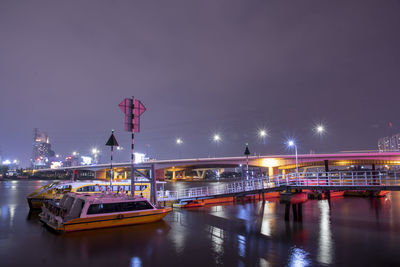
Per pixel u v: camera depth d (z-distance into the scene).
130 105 27.45
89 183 35.09
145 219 25.72
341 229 25.50
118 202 24.75
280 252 18.55
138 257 17.31
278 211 36.00
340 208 39.88
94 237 21.34
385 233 24.02
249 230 24.77
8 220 28.45
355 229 25.56
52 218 24.72
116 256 17.45
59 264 16.12
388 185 23.06
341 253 18.50
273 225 27.05
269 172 115.50
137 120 27.91
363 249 19.41
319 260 17.12
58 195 32.09
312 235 23.17
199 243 20.36
